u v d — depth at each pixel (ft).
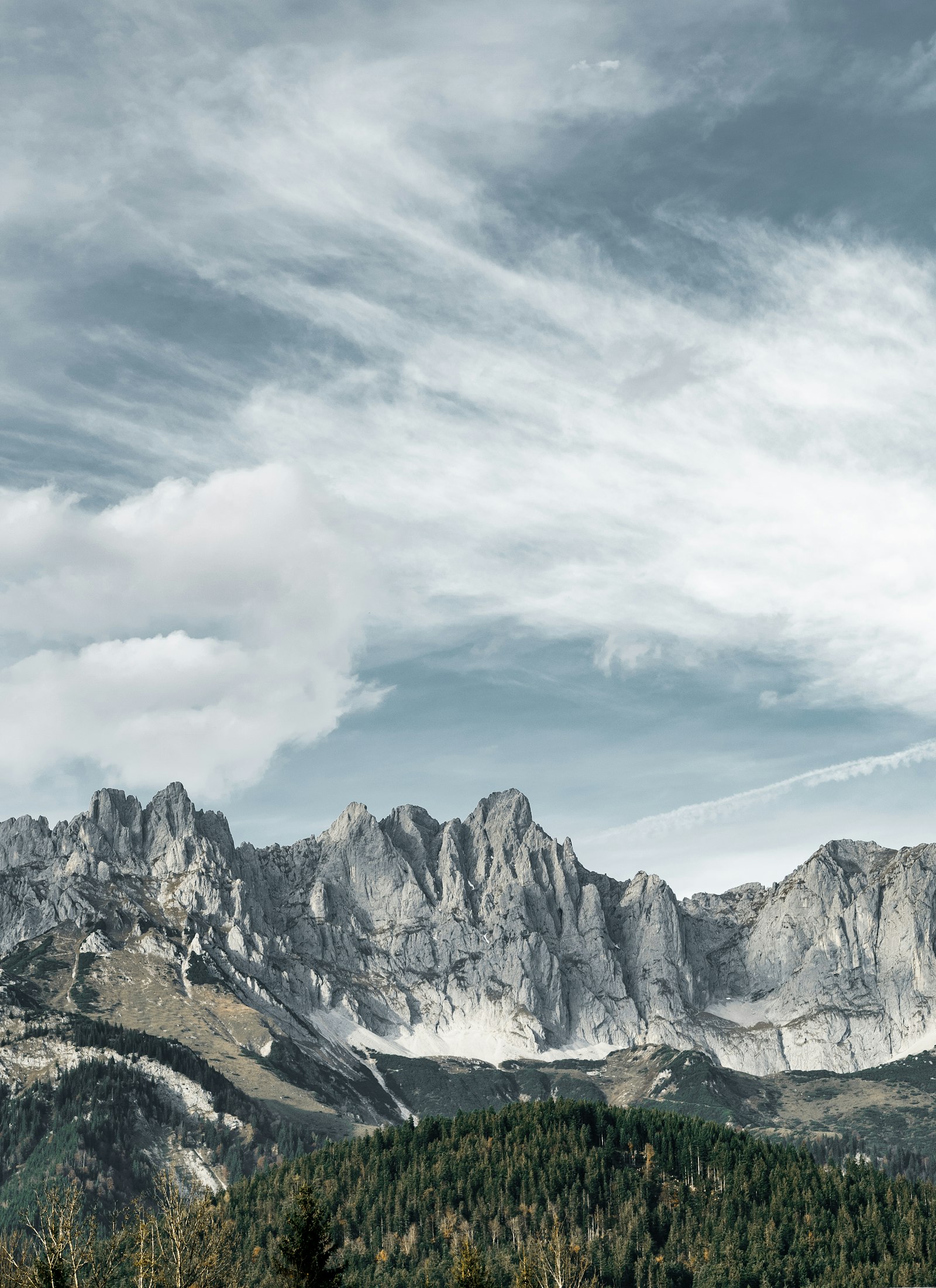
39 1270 514.68
